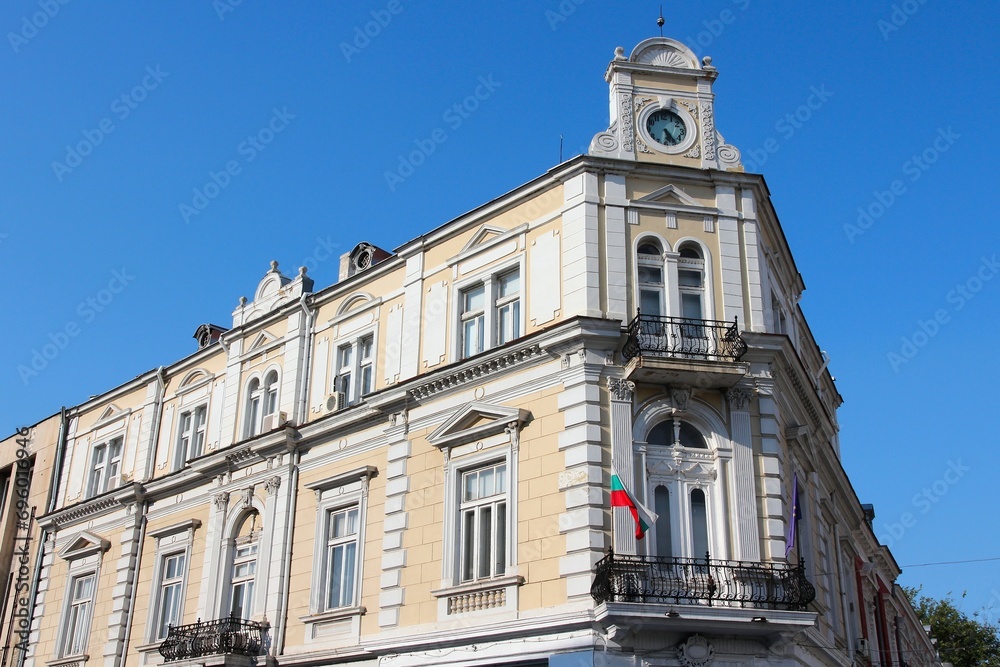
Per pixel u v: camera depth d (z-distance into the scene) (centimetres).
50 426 3766
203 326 3331
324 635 2331
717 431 1992
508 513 2009
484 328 2283
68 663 3064
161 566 2931
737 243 2178
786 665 1798
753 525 1917
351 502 2422
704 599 1781
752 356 2062
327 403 2609
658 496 1942
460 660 1964
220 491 2797
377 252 2803
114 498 3164
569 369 2016
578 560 1844
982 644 5966
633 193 2180
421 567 2153
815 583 2288
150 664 2766
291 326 2825
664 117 2289
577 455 1930
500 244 2311
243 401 2897
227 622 2497
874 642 3372
